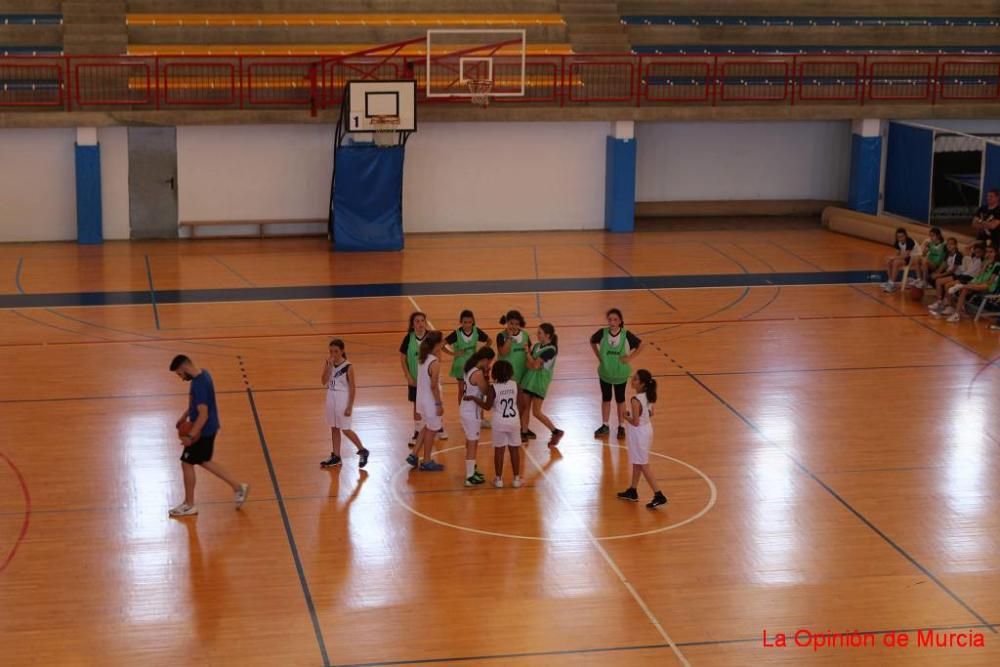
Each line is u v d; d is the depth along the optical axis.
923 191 26.73
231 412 15.27
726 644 9.74
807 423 15.08
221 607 10.27
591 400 15.93
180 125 25.42
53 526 11.84
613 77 28.48
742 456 13.93
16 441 14.14
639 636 9.86
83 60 26.17
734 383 16.69
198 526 11.89
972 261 20.47
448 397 15.98
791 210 29.83
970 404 15.90
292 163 26.30
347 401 13.19
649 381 12.34
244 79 26.92
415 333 13.81
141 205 26.00
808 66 29.84
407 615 10.17
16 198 25.42
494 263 24.25
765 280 23.00
